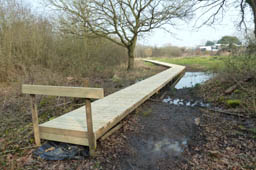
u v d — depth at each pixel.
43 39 9.31
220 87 5.92
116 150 2.74
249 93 4.49
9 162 2.37
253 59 5.38
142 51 38.59
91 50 11.15
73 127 2.71
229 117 3.89
